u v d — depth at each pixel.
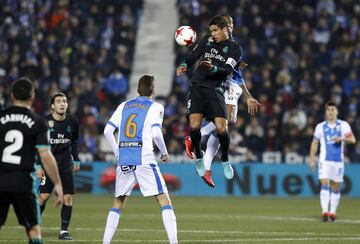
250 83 71.25
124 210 48.38
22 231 34.47
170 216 26.69
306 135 66.44
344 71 74.56
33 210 22.55
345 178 63.81
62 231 31.95
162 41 84.94
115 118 27.36
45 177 32.44
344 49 77.06
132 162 26.77
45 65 73.38
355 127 67.62
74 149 33.56
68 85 72.56
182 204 53.81
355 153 66.44
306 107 70.06
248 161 65.31
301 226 38.41
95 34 78.81
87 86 71.25
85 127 66.56
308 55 76.50
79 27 79.44
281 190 63.91
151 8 88.19
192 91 28.05
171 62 82.88
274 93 71.12
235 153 65.31
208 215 44.97
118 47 78.62
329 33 79.81
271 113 69.38
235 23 79.00
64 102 32.78
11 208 47.06
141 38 85.00
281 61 74.56
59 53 75.44
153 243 30.11
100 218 42.00
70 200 32.34
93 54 75.81
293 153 65.88
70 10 82.81
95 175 63.53
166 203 26.86
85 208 49.09
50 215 43.78
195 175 64.00
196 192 63.81
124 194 27.14
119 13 83.62
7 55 75.12
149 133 26.91
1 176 22.30
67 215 32.12
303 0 83.12
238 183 63.88
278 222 40.66
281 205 53.62
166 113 68.69
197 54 28.34
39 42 77.00
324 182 42.19
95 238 32.12
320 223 40.28
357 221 41.66
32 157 22.48
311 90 72.81
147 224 38.72
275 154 65.75
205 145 30.80
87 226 37.56
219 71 27.41
